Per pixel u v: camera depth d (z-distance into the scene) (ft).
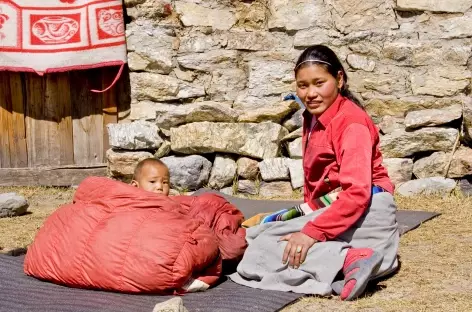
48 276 12.64
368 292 12.23
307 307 11.33
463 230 17.30
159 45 23.26
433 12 22.67
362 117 12.20
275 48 23.20
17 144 24.49
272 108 22.52
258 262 12.46
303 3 22.91
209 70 23.27
